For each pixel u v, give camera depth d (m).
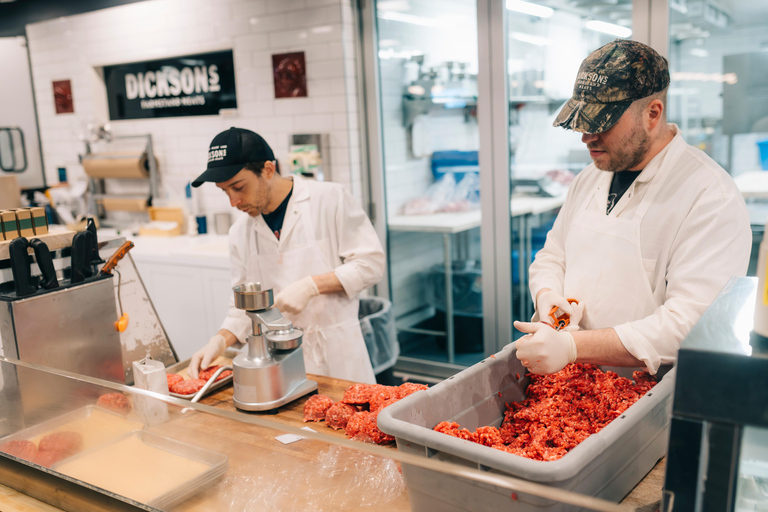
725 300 0.84
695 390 0.65
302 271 2.11
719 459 0.65
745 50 2.75
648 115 1.33
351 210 2.13
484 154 3.53
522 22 3.30
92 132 4.63
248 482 1.01
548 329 1.22
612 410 1.16
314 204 2.11
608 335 1.25
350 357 2.13
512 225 3.57
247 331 2.01
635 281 1.45
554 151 3.38
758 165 2.81
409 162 3.80
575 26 3.14
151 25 4.33
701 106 2.91
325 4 3.62
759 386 0.62
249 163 1.85
